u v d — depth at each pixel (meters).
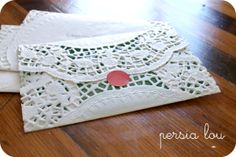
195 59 0.66
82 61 0.63
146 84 0.61
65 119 0.55
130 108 0.58
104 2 0.83
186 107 0.59
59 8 0.80
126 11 0.81
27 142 0.52
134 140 0.53
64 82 0.60
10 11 0.77
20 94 0.58
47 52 0.64
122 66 0.63
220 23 0.78
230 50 0.71
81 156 0.51
